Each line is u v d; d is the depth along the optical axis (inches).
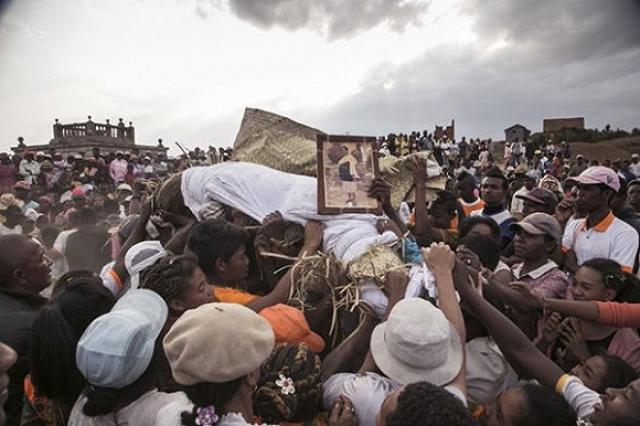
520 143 1115.9
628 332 100.7
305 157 141.2
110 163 674.2
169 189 134.3
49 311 81.4
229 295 98.3
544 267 132.3
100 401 70.5
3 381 63.9
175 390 82.6
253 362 63.9
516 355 86.1
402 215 159.0
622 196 192.4
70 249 195.9
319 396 80.8
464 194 245.1
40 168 593.3
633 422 63.7
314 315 102.3
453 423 56.6
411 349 74.9
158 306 81.7
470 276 98.8
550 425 73.7
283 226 114.9
